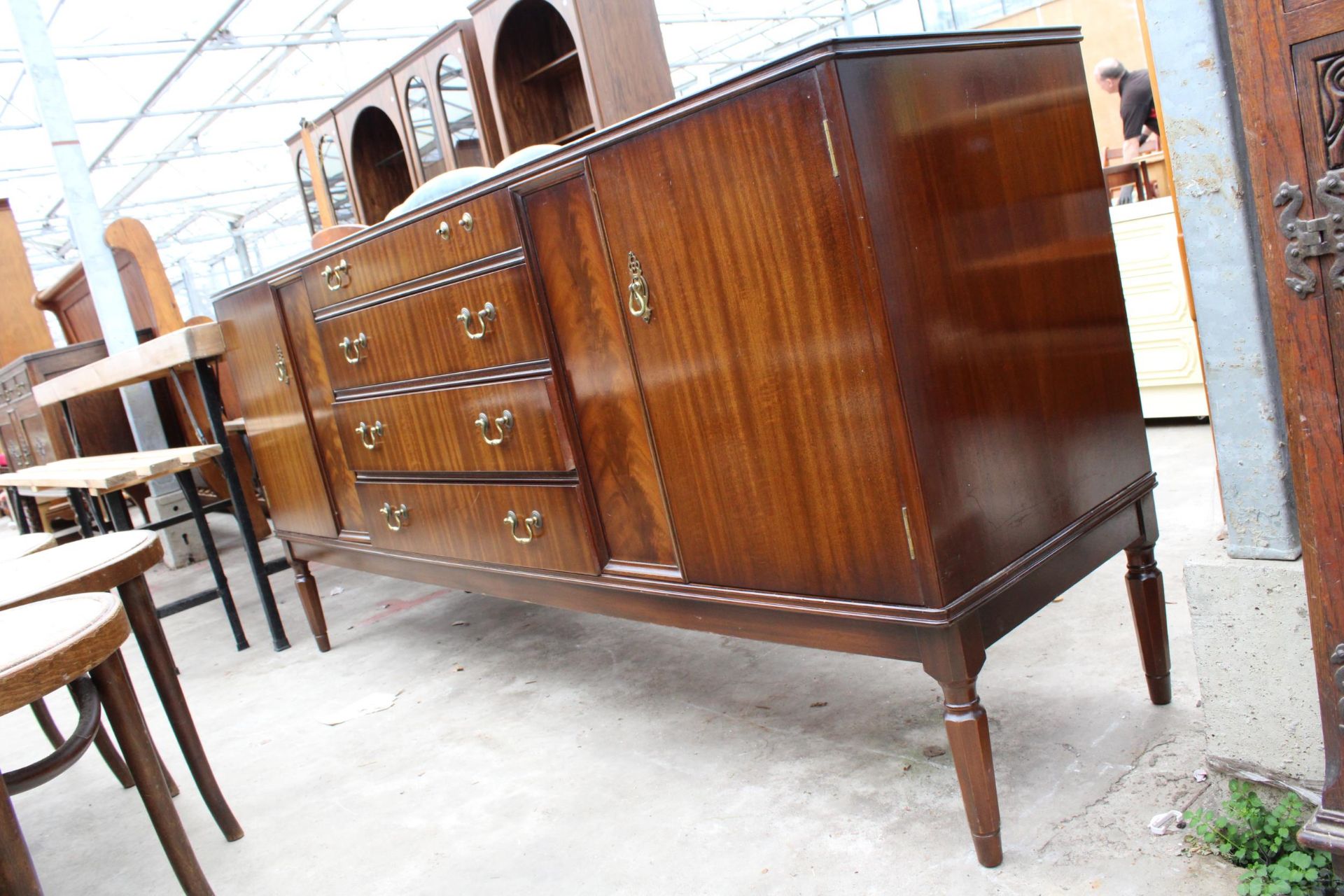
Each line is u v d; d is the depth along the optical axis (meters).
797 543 1.40
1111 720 1.61
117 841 1.99
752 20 12.12
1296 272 0.93
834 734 1.78
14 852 1.05
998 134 1.36
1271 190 0.93
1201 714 1.56
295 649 3.12
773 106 1.21
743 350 1.37
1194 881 1.20
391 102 5.00
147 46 9.26
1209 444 3.04
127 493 5.14
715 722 1.95
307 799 1.98
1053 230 1.45
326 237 3.08
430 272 1.98
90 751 2.55
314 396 2.60
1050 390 1.42
